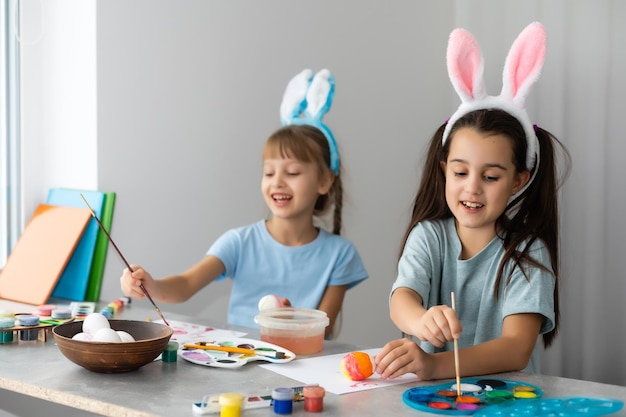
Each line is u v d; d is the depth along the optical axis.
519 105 1.29
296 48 2.27
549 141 1.37
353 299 2.54
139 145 1.93
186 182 2.03
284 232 1.79
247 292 1.76
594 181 2.54
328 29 2.36
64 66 1.94
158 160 1.97
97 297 1.79
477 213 1.26
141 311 1.66
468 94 1.30
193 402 0.96
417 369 1.08
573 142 2.55
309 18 2.30
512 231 1.34
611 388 1.06
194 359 1.16
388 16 2.54
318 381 1.08
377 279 2.59
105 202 1.81
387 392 1.03
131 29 1.90
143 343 1.07
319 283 1.77
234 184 2.13
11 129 1.96
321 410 0.94
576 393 1.04
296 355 1.25
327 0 2.35
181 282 1.61
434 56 2.70
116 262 1.91
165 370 1.11
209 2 2.05
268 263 1.77
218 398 0.91
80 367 1.12
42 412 1.78
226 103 2.10
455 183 1.28
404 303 1.25
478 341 1.34
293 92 1.89
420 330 1.12
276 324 1.27
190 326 1.47
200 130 2.05
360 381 1.08
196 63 2.03
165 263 2.00
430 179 1.41
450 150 1.29
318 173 1.78
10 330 1.28
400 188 2.63
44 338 1.30
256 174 2.18
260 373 1.11
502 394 1.00
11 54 1.95
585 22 2.52
